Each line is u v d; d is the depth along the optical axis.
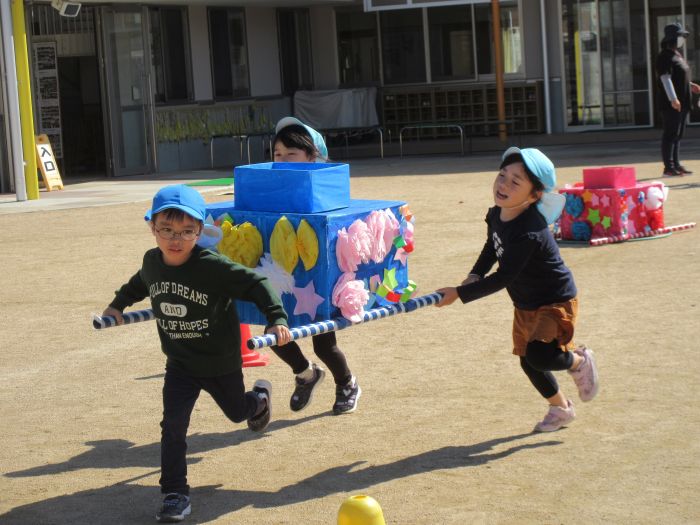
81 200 21.00
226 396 5.54
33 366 8.48
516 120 31.78
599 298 9.86
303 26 33.22
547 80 31.22
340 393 6.88
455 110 32.44
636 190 13.04
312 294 6.24
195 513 5.27
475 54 32.16
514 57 31.80
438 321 9.30
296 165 6.97
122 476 5.89
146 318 5.81
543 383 6.19
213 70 29.84
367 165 26.95
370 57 33.47
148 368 8.30
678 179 18.77
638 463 5.62
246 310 6.55
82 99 30.56
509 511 5.05
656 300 9.64
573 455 5.80
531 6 31.28
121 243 14.91
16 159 21.09
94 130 30.67
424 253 12.82
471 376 7.53
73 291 11.56
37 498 5.58
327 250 6.15
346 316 6.07
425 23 32.69
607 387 7.04
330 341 6.73
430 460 5.85
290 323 6.39
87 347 9.06
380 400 7.09
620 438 6.03
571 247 12.82
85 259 13.66
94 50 27.92
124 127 27.05
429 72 32.84
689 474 5.42
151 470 5.98
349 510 4.11
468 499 5.24
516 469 5.63
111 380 7.97
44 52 27.73
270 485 5.62
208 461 6.08
